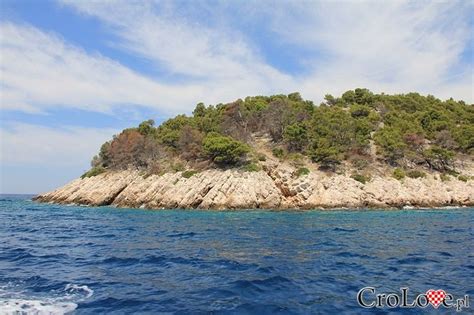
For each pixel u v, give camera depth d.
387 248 23.12
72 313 10.45
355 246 24.02
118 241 26.77
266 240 27.11
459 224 39.06
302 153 82.00
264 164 75.12
